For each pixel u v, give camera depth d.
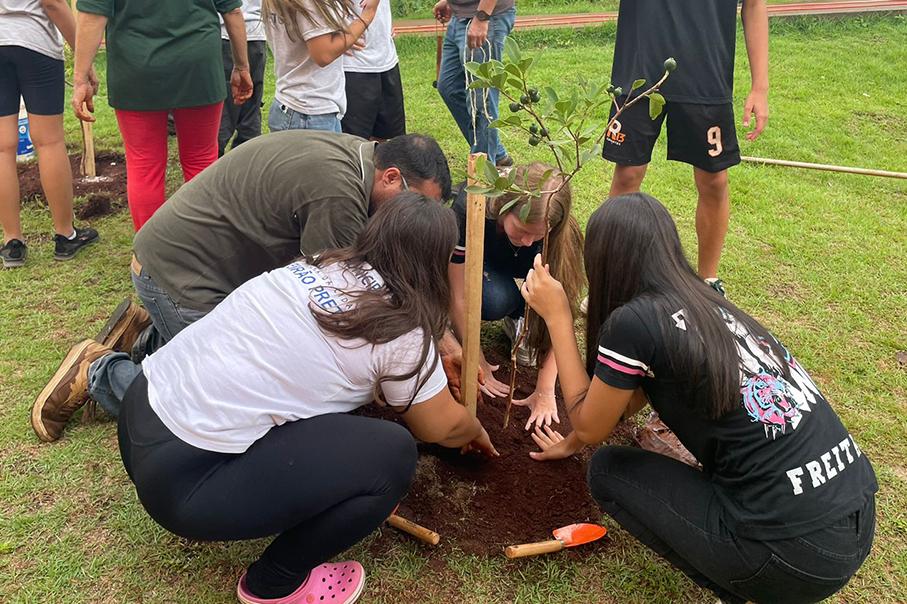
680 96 3.38
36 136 3.73
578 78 2.13
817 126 6.54
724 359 1.82
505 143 5.89
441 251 1.98
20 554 2.28
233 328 1.94
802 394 1.93
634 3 3.44
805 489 1.82
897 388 3.19
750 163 5.64
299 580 2.08
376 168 2.37
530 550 2.29
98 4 3.34
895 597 2.26
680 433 2.01
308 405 1.95
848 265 4.16
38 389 2.98
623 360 1.91
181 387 1.91
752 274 4.05
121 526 2.38
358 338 1.89
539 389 2.94
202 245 2.46
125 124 3.59
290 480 1.90
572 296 2.77
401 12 11.91
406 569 2.29
